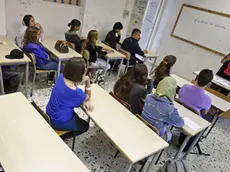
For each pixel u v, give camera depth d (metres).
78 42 3.62
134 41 4.00
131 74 2.01
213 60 4.40
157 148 1.44
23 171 1.03
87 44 3.30
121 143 1.41
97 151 2.22
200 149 2.64
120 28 4.36
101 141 2.38
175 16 4.95
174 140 2.71
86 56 3.25
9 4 3.40
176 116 1.75
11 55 2.38
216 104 2.58
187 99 2.24
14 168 1.04
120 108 1.84
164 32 5.26
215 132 3.12
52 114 1.64
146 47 5.76
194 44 4.66
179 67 5.08
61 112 1.62
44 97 2.93
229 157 2.62
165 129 1.86
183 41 4.88
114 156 2.21
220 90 3.42
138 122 1.70
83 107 1.70
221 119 3.57
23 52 2.65
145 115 1.86
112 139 1.43
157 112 1.77
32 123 1.38
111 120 1.64
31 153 1.15
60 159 1.16
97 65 3.52
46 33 4.11
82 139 2.34
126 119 1.70
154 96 1.82
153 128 1.68
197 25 4.54
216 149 2.72
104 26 4.85
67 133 1.80
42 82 3.33
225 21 4.07
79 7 4.30
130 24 5.42
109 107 1.82
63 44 3.03
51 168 1.09
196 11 4.51
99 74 3.53
